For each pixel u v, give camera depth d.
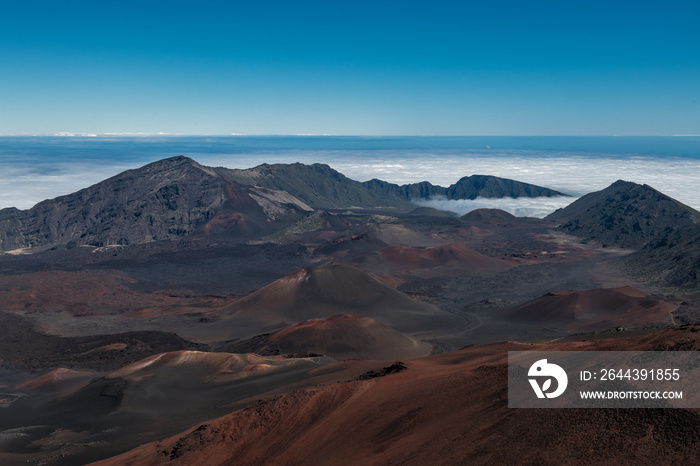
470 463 19.84
